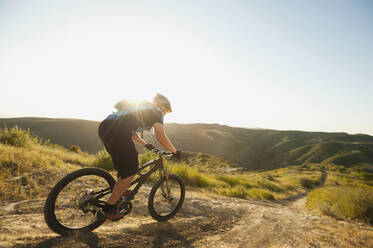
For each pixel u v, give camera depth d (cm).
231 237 283
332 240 273
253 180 2006
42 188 423
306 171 6719
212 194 873
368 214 623
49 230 238
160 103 266
